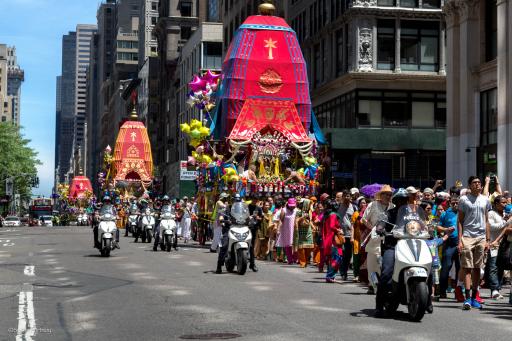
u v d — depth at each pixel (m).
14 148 100.88
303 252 23.38
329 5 55.47
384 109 50.72
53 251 30.17
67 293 15.62
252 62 36.88
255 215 21.64
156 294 15.49
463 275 14.27
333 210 18.80
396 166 51.03
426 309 12.68
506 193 18.05
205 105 37.31
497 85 34.12
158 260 25.19
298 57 37.53
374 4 50.88
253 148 35.81
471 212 14.27
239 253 20.17
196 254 28.70
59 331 10.95
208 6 109.12
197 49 92.88
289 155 36.78
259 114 36.69
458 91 38.41
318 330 11.00
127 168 78.75
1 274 19.84
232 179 33.84
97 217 27.30
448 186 38.72
